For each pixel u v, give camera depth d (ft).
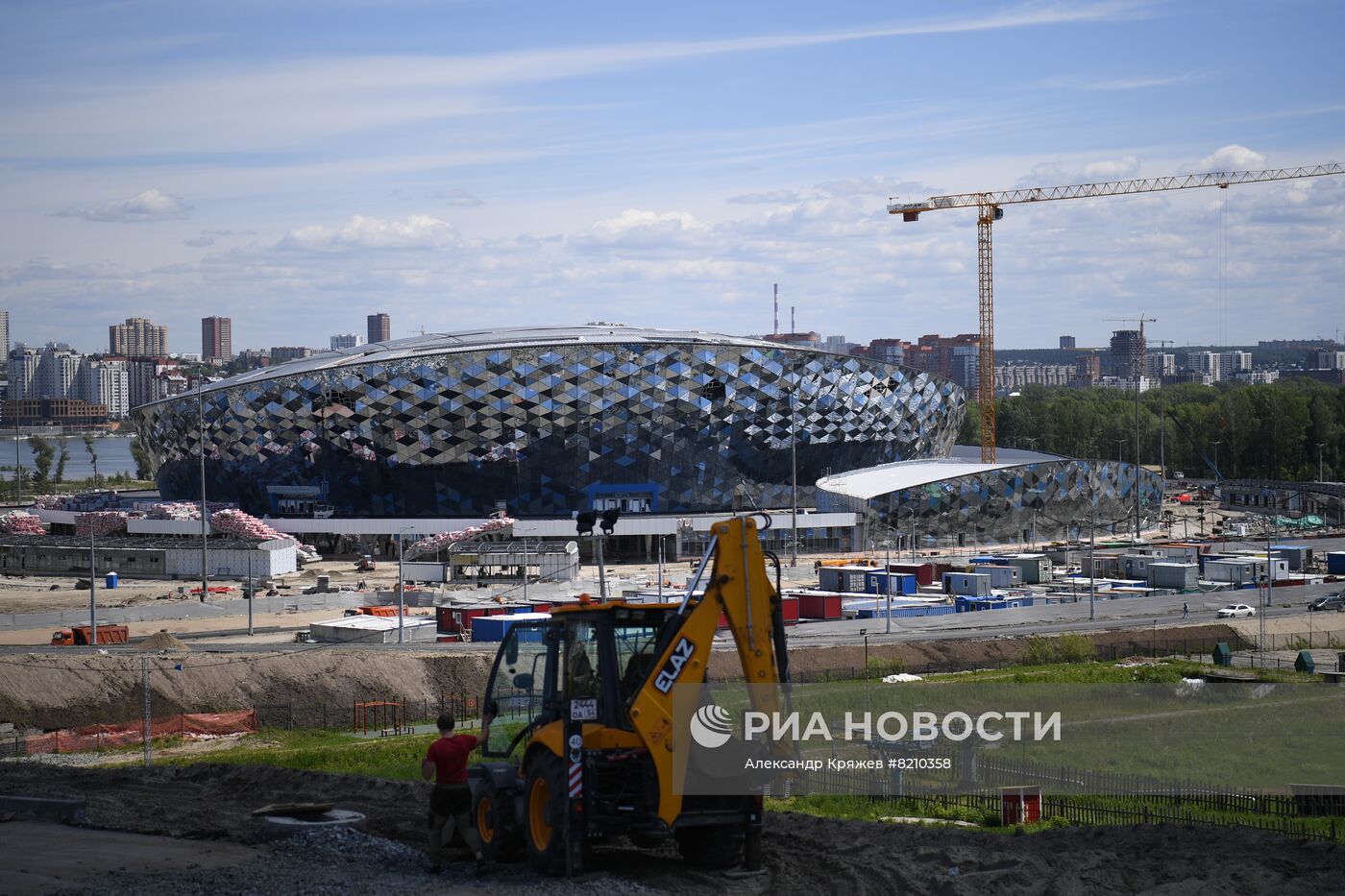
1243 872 72.90
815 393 554.05
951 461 612.70
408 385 503.20
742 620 73.61
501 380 501.56
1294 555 463.01
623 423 515.09
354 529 506.07
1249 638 295.07
